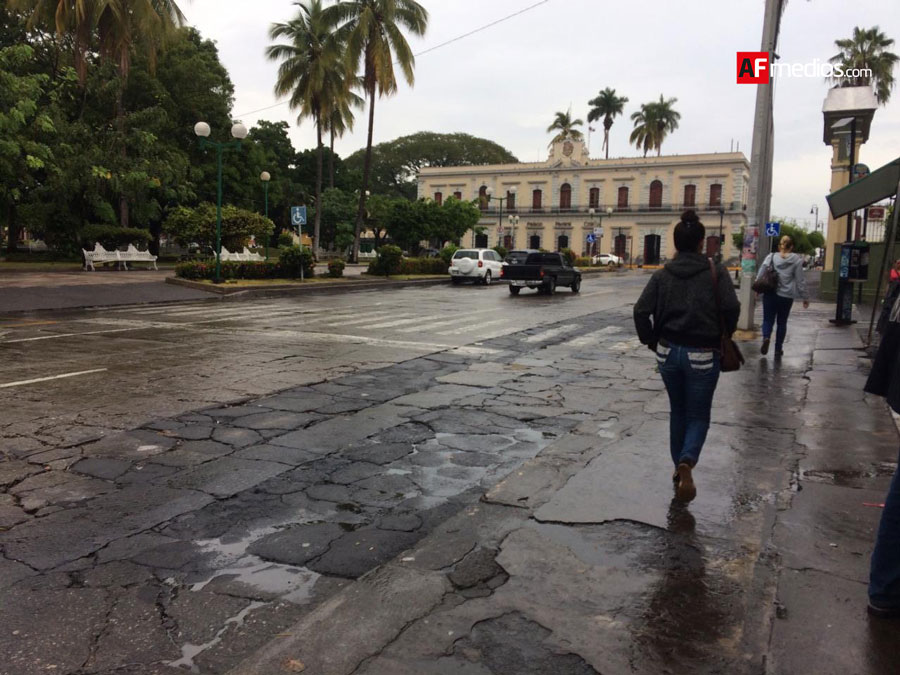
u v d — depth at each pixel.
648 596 2.93
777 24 11.86
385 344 11.08
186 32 32.59
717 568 3.20
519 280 24.08
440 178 76.88
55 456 5.09
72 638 2.74
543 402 7.11
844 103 17.14
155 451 5.24
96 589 3.15
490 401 7.12
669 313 4.08
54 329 12.15
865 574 3.12
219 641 2.73
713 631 2.65
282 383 7.83
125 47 29.14
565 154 70.38
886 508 2.71
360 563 3.45
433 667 2.41
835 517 3.80
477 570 3.18
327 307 17.50
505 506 3.99
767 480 4.44
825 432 5.65
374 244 71.19
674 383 4.15
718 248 48.38
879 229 18.73
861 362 9.12
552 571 3.16
